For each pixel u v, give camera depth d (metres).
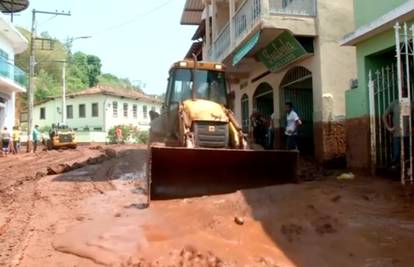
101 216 7.93
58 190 11.12
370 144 11.13
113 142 45.44
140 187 11.41
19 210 8.70
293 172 9.17
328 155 13.29
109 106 49.94
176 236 6.31
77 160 19.23
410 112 9.11
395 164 9.73
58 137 32.44
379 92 11.02
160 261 5.36
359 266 5.14
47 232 7.00
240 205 7.60
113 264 5.38
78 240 6.39
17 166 17.52
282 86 16.34
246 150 8.75
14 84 30.66
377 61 11.50
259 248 5.75
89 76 73.50
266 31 13.65
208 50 22.44
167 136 11.29
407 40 9.25
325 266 5.18
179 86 11.37
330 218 6.74
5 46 31.00
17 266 5.46
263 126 17.06
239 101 21.92
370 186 8.95
